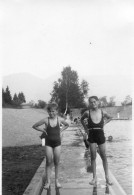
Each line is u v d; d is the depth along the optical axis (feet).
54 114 22.31
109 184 22.49
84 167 29.25
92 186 22.11
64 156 36.58
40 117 100.01
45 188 21.52
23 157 41.16
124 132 74.74
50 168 22.50
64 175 25.91
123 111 145.48
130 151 42.47
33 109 122.31
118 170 29.43
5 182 27.04
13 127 70.13
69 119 125.90
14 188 25.12
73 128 89.45
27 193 20.63
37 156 41.57
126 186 23.40
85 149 43.04
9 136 60.13
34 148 49.73
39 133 68.59
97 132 22.44
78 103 156.04
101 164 30.63
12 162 37.42
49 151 22.13
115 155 39.40
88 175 25.75
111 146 49.01
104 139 22.62
